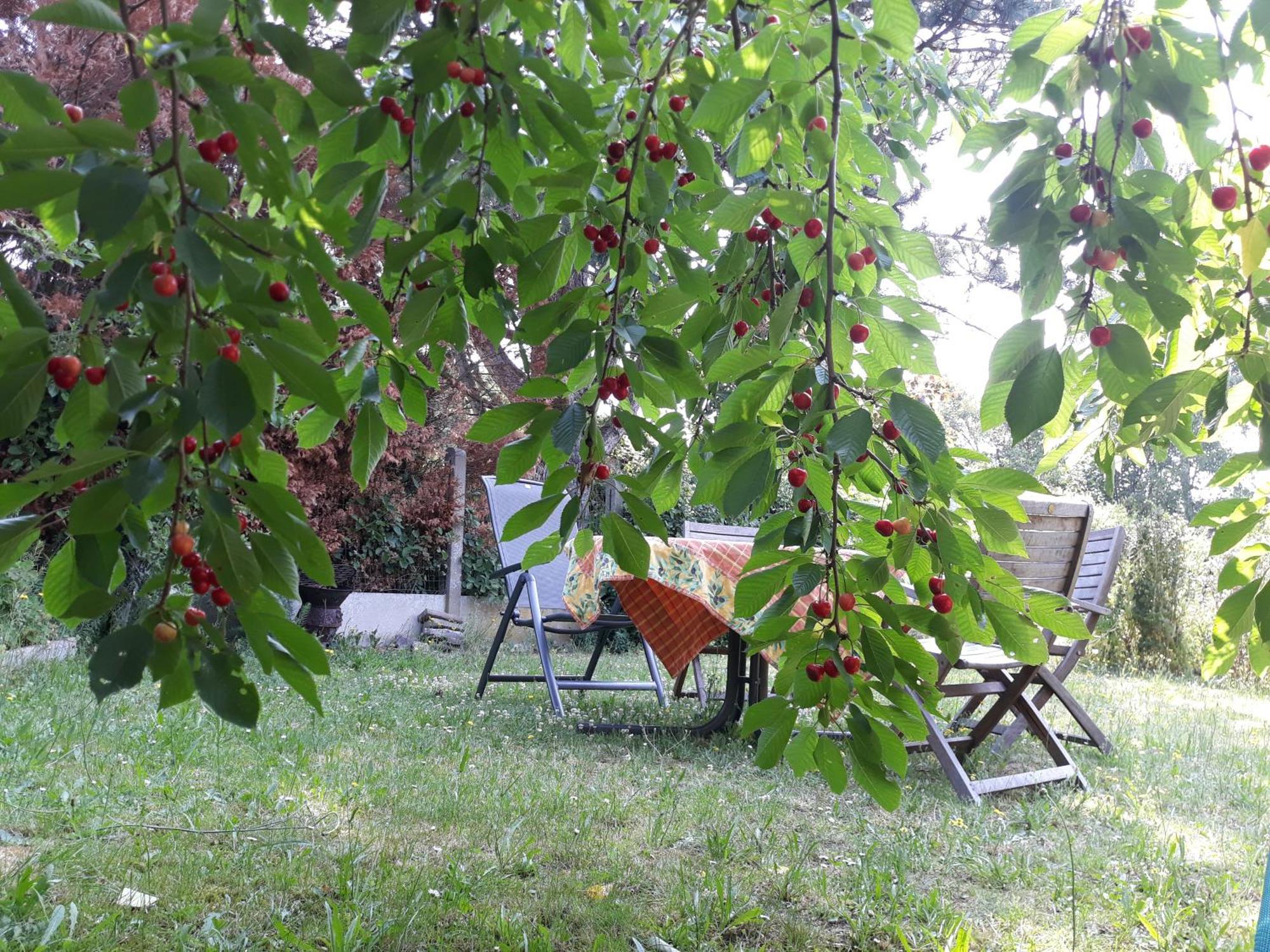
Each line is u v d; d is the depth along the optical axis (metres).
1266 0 1.19
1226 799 3.39
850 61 1.78
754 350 1.56
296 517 1.06
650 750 3.72
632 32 2.21
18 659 4.58
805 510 1.70
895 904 2.07
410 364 2.01
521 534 1.55
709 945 1.88
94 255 3.67
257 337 1.02
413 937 1.82
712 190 1.89
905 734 1.60
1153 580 8.34
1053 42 1.32
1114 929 2.07
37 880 1.85
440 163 1.47
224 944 1.73
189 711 3.60
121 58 4.63
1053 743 3.55
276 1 1.52
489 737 3.78
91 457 0.95
